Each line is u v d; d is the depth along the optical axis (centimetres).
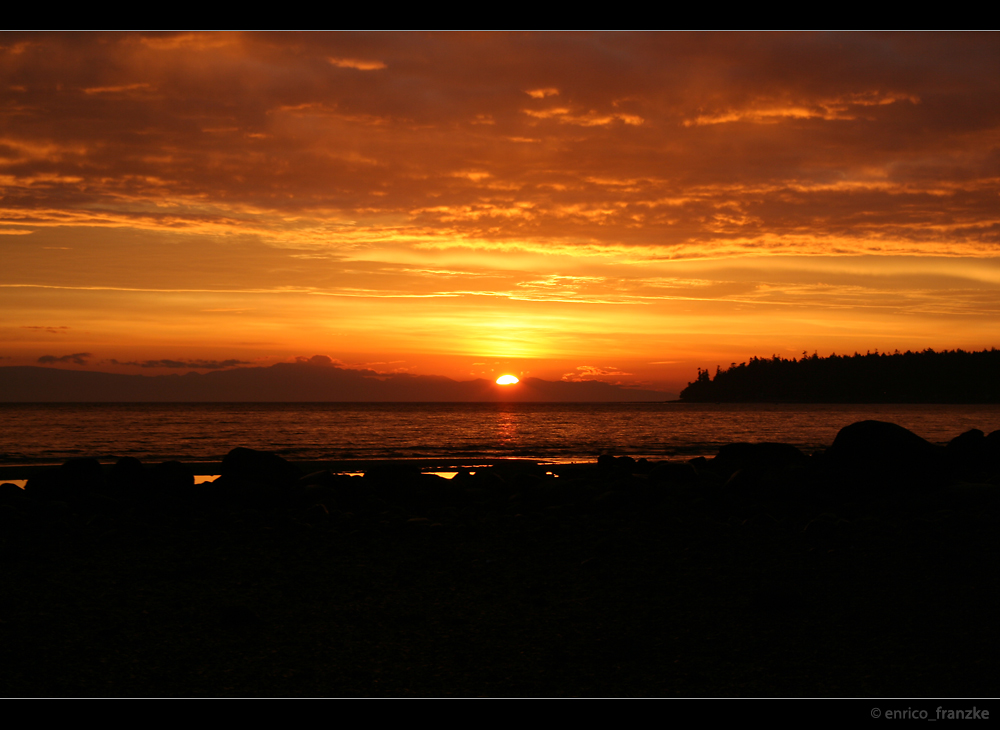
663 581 900
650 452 4025
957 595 798
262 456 1750
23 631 686
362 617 757
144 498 1574
